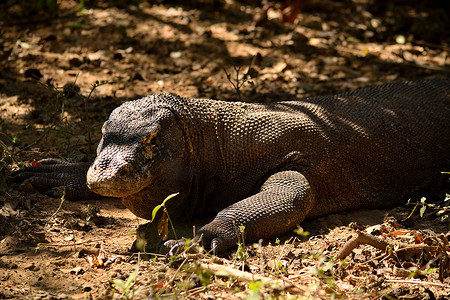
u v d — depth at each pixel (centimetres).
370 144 1072
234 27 2233
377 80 1789
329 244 884
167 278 754
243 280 735
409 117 1126
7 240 866
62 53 1900
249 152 993
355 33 2256
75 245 860
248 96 1619
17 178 1034
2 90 1585
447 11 2517
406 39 2198
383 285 766
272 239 922
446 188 1162
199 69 1827
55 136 1312
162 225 836
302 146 1019
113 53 1912
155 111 934
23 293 721
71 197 1036
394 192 1107
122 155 869
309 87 1698
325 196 1052
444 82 1241
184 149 955
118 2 2433
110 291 721
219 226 872
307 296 689
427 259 823
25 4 2278
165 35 2100
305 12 2509
